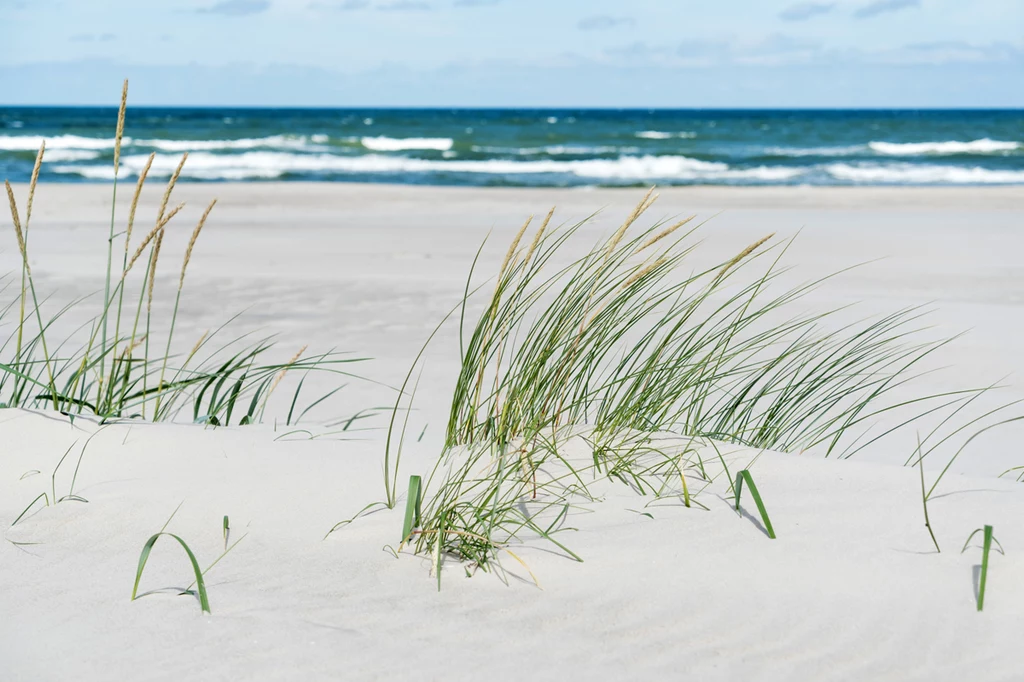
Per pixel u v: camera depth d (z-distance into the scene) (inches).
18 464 111.2
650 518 100.4
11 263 372.8
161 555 91.0
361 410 184.9
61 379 183.3
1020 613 80.7
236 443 121.4
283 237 468.4
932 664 74.9
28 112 3526.1
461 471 113.3
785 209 621.9
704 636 78.6
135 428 123.3
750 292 312.0
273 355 233.6
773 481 110.7
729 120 3063.5
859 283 339.0
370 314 287.7
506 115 4247.0
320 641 76.0
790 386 149.2
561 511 102.5
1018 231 500.1
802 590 85.2
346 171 1111.6
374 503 103.8
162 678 70.2
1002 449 168.6
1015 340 252.1
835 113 4854.8
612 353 220.1
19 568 87.9
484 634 78.1
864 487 108.9
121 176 988.6
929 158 1339.8
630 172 1143.0
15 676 70.4
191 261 388.2
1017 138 1824.6
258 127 2057.1
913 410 191.5
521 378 123.7
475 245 440.5
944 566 88.5
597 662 74.4
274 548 92.9
